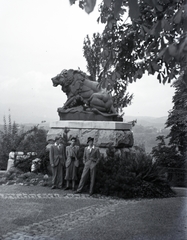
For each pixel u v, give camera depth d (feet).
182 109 63.93
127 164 37.58
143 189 33.60
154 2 7.68
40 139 63.77
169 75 18.97
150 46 17.26
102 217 23.43
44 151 47.57
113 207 27.71
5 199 29.94
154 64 18.58
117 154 40.29
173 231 18.92
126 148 45.65
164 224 20.68
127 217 23.03
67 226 21.01
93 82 47.80
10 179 43.60
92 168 34.71
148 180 35.53
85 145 43.24
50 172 44.57
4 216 23.31
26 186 38.99
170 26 11.40
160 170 37.01
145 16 19.30
